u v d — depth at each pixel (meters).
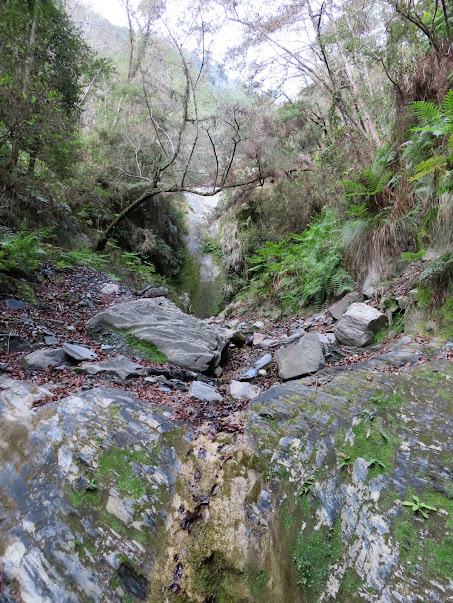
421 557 1.78
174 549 1.95
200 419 2.92
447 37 4.82
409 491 2.08
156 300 5.87
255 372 4.46
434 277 3.92
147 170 11.75
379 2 6.62
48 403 2.83
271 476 2.30
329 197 7.45
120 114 12.20
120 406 2.80
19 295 5.24
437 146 4.24
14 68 5.64
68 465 2.26
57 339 4.43
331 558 1.88
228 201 12.09
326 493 2.16
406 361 3.36
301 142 10.47
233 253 12.56
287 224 10.72
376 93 7.62
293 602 1.77
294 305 6.71
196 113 9.73
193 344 4.70
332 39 8.12
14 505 2.04
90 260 8.34
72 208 9.86
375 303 4.73
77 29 9.12
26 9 5.78
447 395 2.71
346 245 5.75
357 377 3.24
